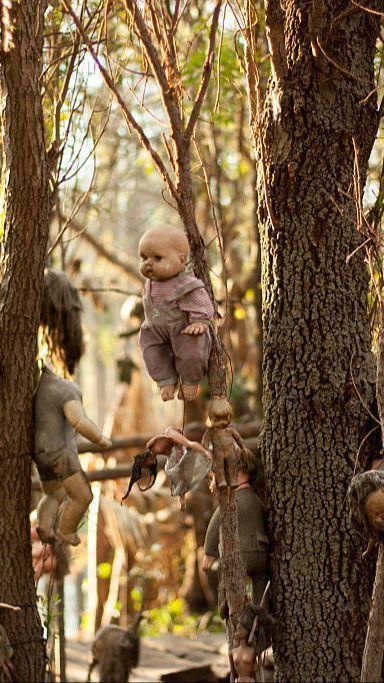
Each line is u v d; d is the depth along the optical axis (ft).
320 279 16.35
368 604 16.24
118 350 72.18
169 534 45.03
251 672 14.96
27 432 17.28
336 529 16.22
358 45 16.55
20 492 17.28
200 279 14.39
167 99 14.58
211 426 14.33
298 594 16.26
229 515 14.56
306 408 16.34
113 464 42.68
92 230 50.70
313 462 16.30
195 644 28.84
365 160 16.76
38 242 16.66
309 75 16.33
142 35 14.66
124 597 40.37
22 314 16.76
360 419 16.34
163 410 57.72
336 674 16.10
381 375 14.28
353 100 16.46
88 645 29.94
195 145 15.87
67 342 20.35
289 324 16.48
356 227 15.96
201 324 13.75
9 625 17.31
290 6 16.51
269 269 16.76
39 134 16.40
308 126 16.35
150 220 60.75
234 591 14.82
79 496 17.48
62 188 26.71
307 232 16.40
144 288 14.35
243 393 38.40
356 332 16.43
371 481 14.48
